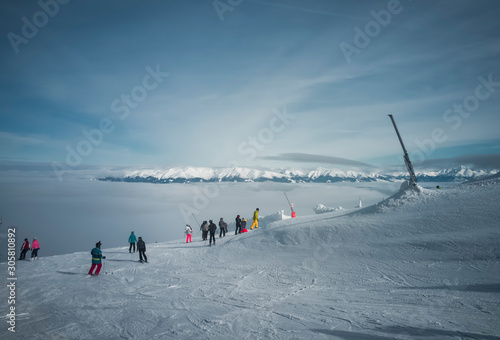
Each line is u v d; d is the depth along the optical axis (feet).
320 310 26.78
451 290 28.73
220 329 23.56
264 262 50.55
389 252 42.47
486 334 18.78
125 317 28.37
